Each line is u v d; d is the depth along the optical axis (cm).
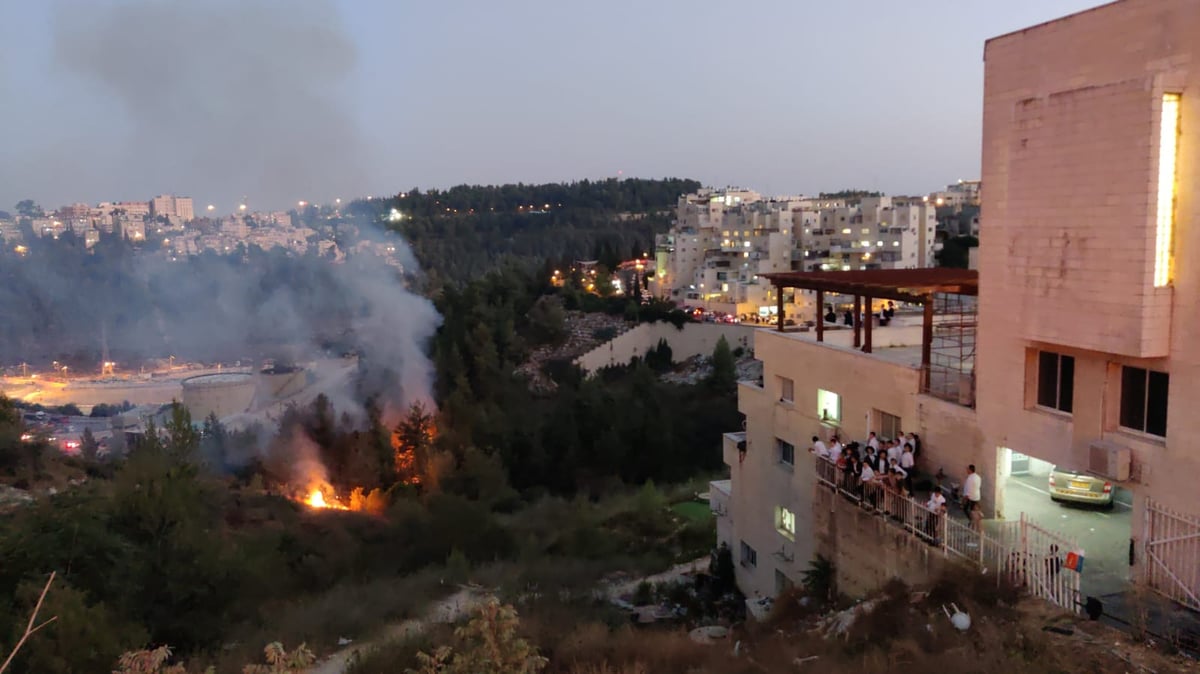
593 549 3909
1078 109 1534
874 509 1975
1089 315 1529
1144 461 1498
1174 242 1430
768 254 13625
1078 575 1478
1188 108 1394
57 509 2388
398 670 2088
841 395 2325
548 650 2105
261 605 2720
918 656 1438
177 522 2527
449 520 3925
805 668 1592
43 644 1748
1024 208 1675
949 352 2377
